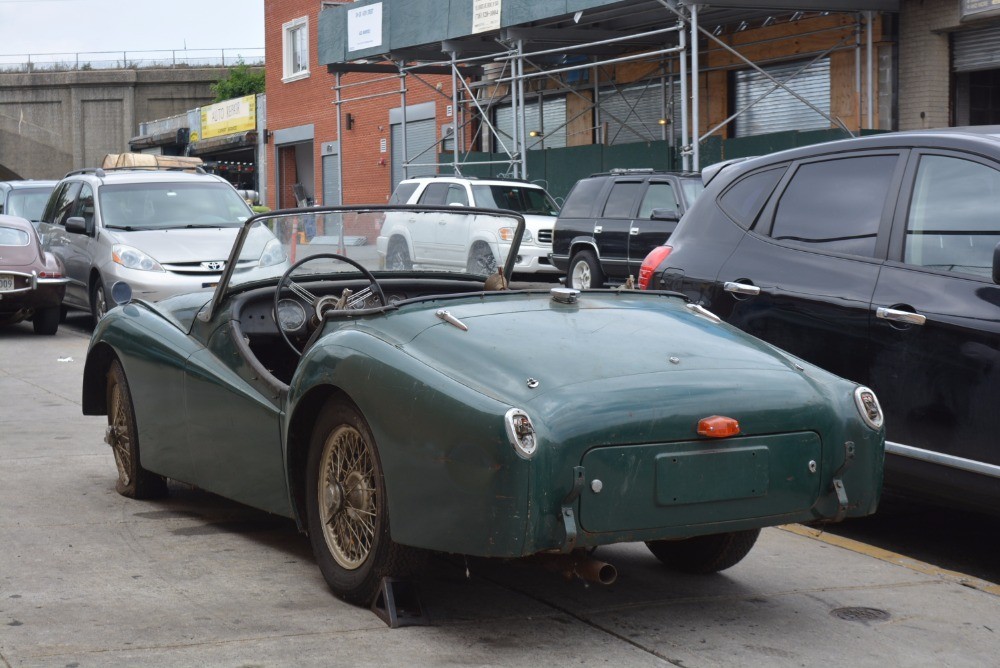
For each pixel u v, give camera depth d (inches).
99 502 239.0
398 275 219.3
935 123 726.5
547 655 152.2
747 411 156.9
